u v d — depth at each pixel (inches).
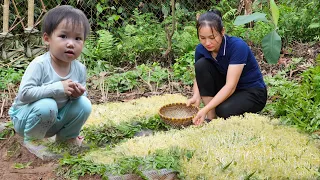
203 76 157.9
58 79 128.3
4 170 128.2
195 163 115.6
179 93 201.6
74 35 124.2
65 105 130.3
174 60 248.8
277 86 191.0
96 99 197.3
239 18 96.3
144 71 223.3
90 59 241.6
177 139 132.9
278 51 96.5
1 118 177.3
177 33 259.6
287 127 143.9
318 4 264.7
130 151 126.2
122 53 249.0
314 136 138.3
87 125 150.7
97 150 132.2
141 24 279.4
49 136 136.8
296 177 110.0
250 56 156.9
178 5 289.1
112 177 113.2
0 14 271.3
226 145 127.3
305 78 180.7
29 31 247.3
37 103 123.6
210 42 148.8
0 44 241.6
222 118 151.8
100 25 283.3
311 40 266.2
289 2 292.5
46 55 129.3
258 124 143.3
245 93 157.4
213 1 319.3
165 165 116.0
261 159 117.4
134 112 162.1
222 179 108.7
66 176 118.5
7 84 212.1
